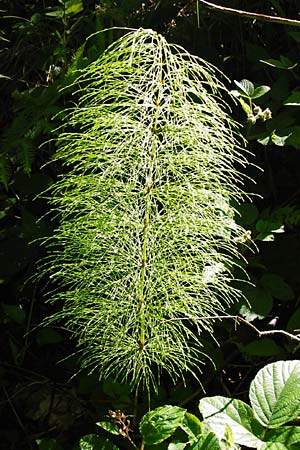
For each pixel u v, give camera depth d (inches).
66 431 122.0
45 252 122.7
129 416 99.1
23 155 116.6
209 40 129.8
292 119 111.1
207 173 81.0
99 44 118.6
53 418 123.7
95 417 118.7
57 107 118.0
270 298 105.4
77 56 117.0
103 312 89.4
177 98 79.3
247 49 125.3
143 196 82.5
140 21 133.8
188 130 78.5
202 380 116.6
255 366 118.0
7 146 117.9
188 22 131.6
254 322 117.0
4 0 155.3
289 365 88.0
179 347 91.2
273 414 84.2
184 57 127.6
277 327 120.5
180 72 77.4
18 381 129.7
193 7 132.5
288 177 124.1
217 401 87.4
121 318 91.7
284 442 82.0
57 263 122.0
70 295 100.1
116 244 86.0
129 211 83.7
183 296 88.0
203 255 86.1
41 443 101.9
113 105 77.9
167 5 132.2
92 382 114.2
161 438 86.7
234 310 106.2
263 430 84.0
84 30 140.0
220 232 85.7
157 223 83.3
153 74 77.2
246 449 104.5
